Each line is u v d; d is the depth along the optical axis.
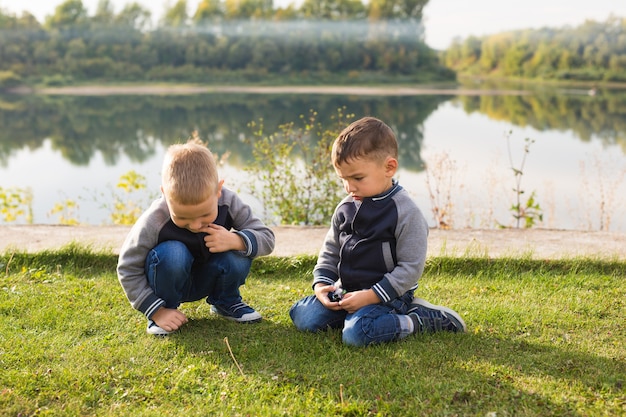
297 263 3.77
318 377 2.24
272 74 49.47
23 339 2.58
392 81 50.38
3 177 11.51
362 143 2.49
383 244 2.59
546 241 4.28
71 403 2.07
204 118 23.56
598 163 10.02
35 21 47.34
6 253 3.80
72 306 2.97
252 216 2.78
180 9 53.66
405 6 53.38
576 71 49.56
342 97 35.19
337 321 2.68
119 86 43.91
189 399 2.11
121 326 2.75
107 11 49.25
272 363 2.37
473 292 3.26
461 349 2.46
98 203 8.88
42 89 40.66
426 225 2.61
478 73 64.56
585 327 2.72
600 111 23.52
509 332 2.67
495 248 4.08
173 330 2.68
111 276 3.55
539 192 8.47
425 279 3.56
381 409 2.02
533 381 2.19
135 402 2.10
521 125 18.50
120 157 14.34
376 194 2.59
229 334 2.66
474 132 16.62
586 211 7.51
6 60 43.56
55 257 3.82
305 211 6.11
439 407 2.03
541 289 3.30
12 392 2.13
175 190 2.35
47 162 13.47
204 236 2.62
